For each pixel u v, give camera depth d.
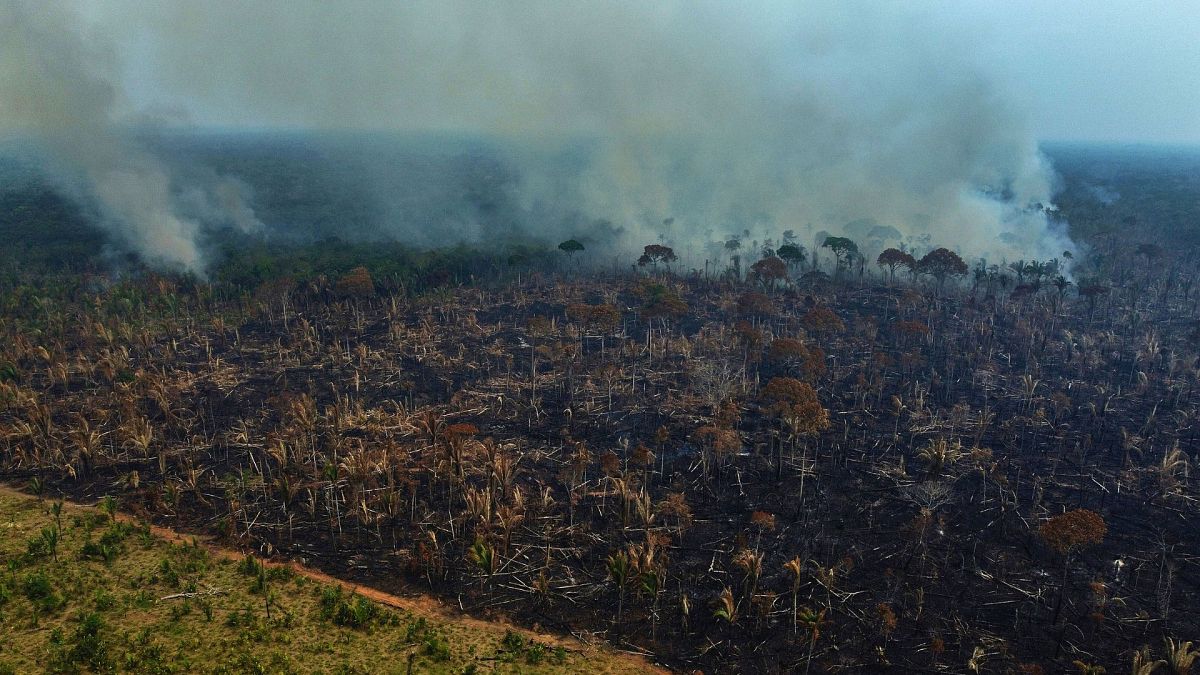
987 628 42.94
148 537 50.00
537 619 43.94
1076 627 42.88
